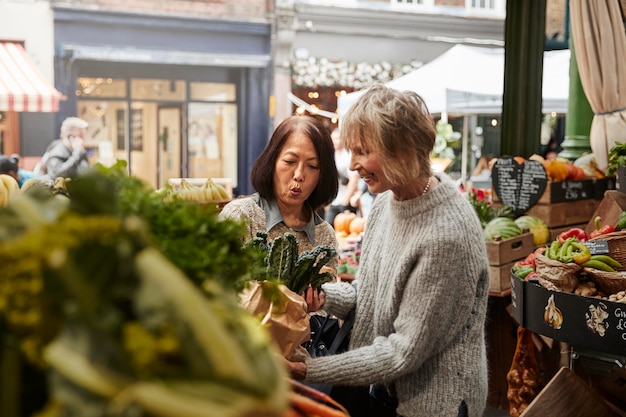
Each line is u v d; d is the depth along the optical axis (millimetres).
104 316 909
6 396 978
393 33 14891
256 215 3057
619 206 3967
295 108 14344
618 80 5203
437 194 2275
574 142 6152
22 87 11180
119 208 1178
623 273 2869
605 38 5172
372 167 2264
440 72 8789
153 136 13398
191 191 3160
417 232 2260
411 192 2305
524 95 5723
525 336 3670
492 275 4664
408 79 8945
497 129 13992
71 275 909
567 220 5230
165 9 13047
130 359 887
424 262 2203
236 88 13969
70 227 937
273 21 13750
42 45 12250
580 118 6125
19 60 11828
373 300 2473
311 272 2416
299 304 2109
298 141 3010
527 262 3600
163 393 858
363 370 2211
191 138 13703
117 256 935
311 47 14344
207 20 13328
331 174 3092
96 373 875
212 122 13828
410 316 2213
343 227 6527
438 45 15391
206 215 1350
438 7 15188
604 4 5176
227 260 1322
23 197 1099
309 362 2248
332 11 14211
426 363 2305
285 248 2381
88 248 926
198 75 13617
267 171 3051
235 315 1055
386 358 2211
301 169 2998
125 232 962
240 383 892
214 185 3244
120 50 12727
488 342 4855
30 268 907
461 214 2264
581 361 3150
